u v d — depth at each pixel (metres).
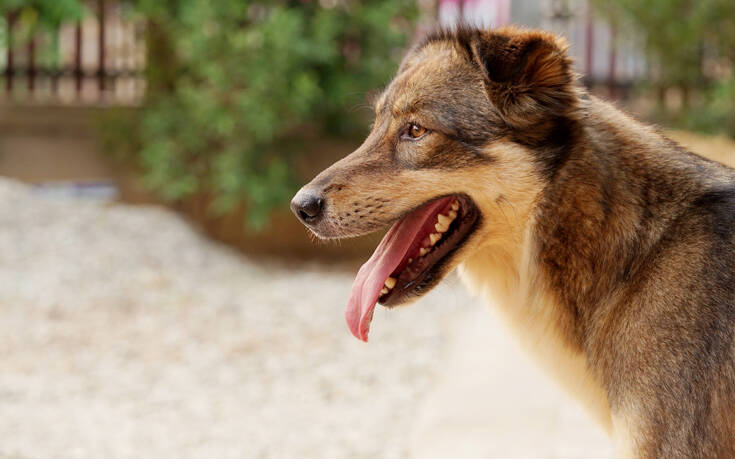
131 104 11.09
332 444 5.17
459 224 3.19
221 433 5.35
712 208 2.84
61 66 11.36
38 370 6.38
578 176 2.96
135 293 8.38
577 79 3.07
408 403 5.86
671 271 2.79
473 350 6.64
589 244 2.94
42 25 8.77
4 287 8.21
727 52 10.91
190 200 10.99
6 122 10.89
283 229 10.59
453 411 5.35
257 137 9.75
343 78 10.09
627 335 2.79
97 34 11.54
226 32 9.70
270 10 10.09
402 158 3.14
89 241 9.63
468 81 3.09
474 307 8.19
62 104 10.99
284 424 5.51
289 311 8.02
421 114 3.10
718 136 10.43
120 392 6.04
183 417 5.61
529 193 3.01
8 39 9.38
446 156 3.07
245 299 8.38
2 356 6.62
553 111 2.98
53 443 5.08
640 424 2.69
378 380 6.34
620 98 11.98
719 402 2.60
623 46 11.46
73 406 5.73
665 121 11.26
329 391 6.13
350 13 10.23
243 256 10.24
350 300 3.16
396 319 7.91
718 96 10.48
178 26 10.27
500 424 5.12
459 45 3.13
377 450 5.05
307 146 10.58
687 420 2.61
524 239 3.05
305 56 9.66
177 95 10.59
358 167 3.16
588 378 3.00
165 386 6.18
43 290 8.22
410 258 3.20
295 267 9.92
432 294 8.77
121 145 10.94
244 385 6.24
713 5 10.56
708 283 2.71
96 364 6.57
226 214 10.66
